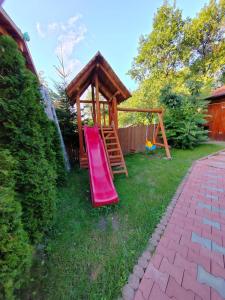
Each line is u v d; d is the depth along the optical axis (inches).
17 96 66.0
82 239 76.7
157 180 143.5
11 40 62.2
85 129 176.1
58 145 138.9
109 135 196.1
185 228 80.2
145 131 278.7
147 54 571.2
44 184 74.6
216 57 521.0
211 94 343.3
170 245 69.7
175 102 287.0
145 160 215.6
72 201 113.7
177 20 508.4
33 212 69.9
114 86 178.5
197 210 95.1
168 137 283.1
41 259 66.0
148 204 104.9
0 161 50.6
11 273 44.7
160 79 504.7
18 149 66.2
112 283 55.0
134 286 53.6
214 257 62.7
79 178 160.7
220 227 79.7
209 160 196.2
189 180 139.3
